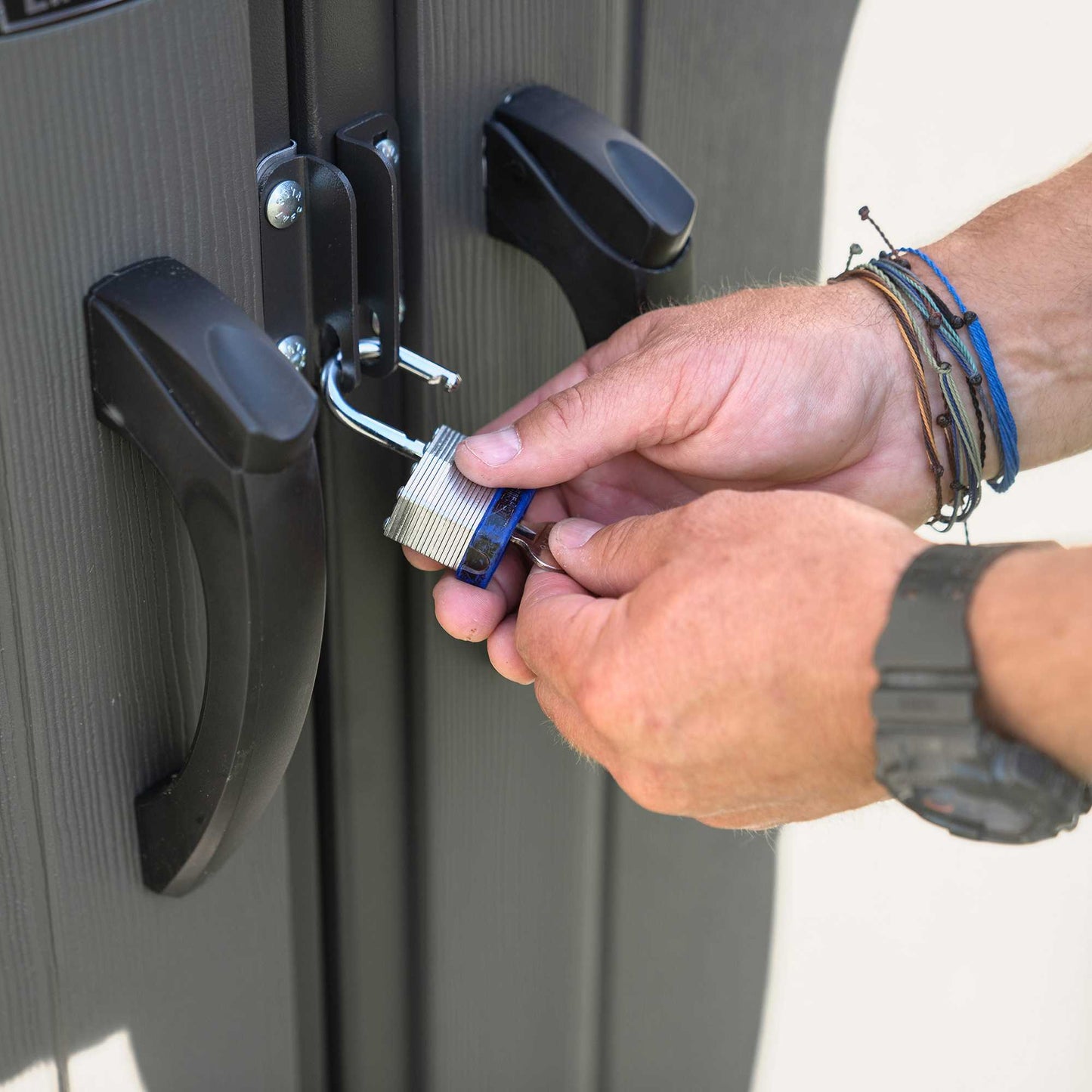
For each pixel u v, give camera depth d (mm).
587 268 782
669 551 668
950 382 850
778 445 833
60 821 658
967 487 888
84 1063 727
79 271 555
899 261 875
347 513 784
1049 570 534
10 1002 681
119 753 673
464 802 940
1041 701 530
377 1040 978
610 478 892
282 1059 868
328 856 888
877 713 550
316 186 663
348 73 664
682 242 786
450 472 741
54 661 620
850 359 836
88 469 596
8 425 554
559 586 744
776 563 612
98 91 535
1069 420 919
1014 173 1158
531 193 767
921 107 1057
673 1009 1222
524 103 768
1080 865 1390
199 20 565
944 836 1308
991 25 1061
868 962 1342
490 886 991
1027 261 885
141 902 722
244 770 643
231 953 797
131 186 562
